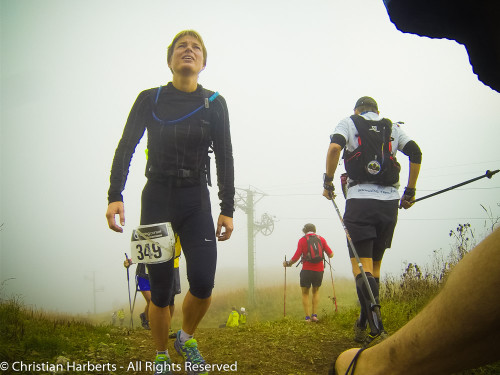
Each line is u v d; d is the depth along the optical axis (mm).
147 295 5293
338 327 4527
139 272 5293
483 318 695
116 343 3516
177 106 2633
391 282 5750
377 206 3340
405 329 869
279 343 3658
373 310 2963
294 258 7074
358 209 3352
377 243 3512
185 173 2537
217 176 2809
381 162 3389
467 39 868
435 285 4785
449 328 744
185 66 2646
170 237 2447
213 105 2723
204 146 2656
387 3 914
